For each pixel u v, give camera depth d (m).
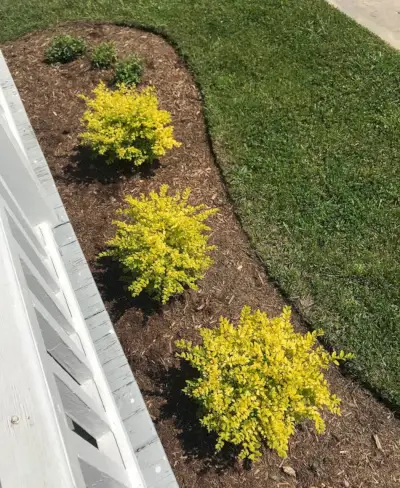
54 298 2.58
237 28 6.20
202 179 4.90
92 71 5.76
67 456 1.37
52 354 2.40
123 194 4.77
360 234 4.50
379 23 6.30
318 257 4.36
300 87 5.58
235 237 4.51
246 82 5.65
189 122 5.34
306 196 4.73
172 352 3.84
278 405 3.02
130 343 3.88
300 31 6.12
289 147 5.09
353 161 4.97
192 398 3.60
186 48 6.00
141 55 5.94
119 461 2.67
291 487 3.34
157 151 4.62
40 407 1.40
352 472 3.41
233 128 5.23
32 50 6.14
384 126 5.22
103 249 4.40
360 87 5.55
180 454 3.43
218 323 3.99
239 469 3.39
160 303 4.05
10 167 3.13
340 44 5.97
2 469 1.31
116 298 4.11
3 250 1.73
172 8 6.51
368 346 3.89
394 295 4.14
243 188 4.79
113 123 4.61
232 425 2.92
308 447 3.48
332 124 5.26
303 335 4.00
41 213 3.57
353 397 3.70
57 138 5.22
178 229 3.83
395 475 3.41
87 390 2.84
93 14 6.55
